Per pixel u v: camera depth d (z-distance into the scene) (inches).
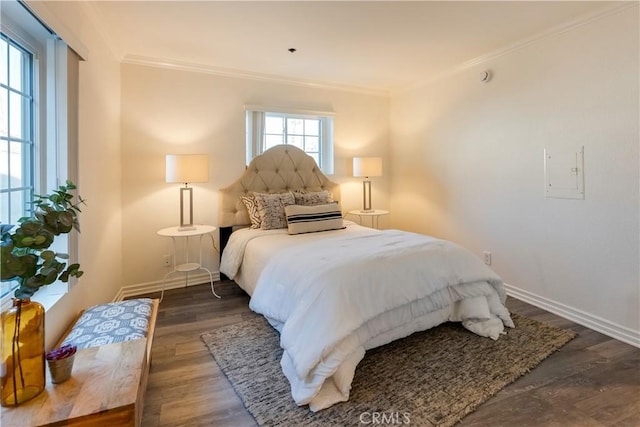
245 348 86.1
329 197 148.0
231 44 115.2
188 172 118.3
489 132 128.0
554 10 93.0
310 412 62.4
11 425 39.5
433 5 90.1
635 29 86.8
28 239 43.3
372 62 133.8
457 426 58.9
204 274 141.2
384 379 72.5
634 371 75.5
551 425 59.2
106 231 105.9
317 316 68.2
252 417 61.6
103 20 97.0
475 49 120.6
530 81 112.8
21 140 67.4
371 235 111.5
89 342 60.7
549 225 108.9
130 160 126.0
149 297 124.3
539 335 91.9
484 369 75.8
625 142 89.6
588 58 96.7
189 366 78.2
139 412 50.2
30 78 69.7
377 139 178.1
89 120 89.6
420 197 163.0
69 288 73.4
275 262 92.4
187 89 134.3
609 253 93.7
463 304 93.0
